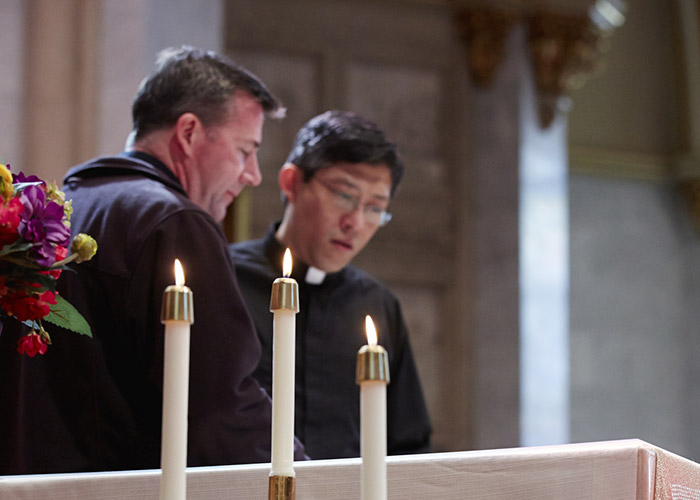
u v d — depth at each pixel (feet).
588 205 42.16
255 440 8.27
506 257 32.65
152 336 8.41
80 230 8.84
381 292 12.61
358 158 11.73
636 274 42.39
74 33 19.61
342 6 32.53
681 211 43.27
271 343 11.81
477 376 32.04
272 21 31.91
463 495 6.14
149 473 5.85
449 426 31.73
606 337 41.55
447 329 32.22
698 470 6.91
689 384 42.39
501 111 33.17
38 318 6.94
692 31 42.93
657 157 43.09
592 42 33.86
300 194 12.03
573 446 6.66
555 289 32.86
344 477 6.03
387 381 4.63
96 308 8.53
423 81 32.99
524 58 33.42
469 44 33.22
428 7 33.12
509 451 6.37
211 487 5.90
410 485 6.07
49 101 19.35
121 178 9.29
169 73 9.89
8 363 8.36
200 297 8.44
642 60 43.34
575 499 6.34
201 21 20.83
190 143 9.84
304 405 11.66
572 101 42.39
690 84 43.09
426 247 32.35
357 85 32.45
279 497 5.14
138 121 10.00
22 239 6.70
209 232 8.77
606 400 41.11
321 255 11.98
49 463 8.30
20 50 19.38
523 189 32.99
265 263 12.23
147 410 8.54
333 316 12.10
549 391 32.35
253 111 10.11
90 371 8.45
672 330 42.47
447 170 32.89
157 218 8.63
